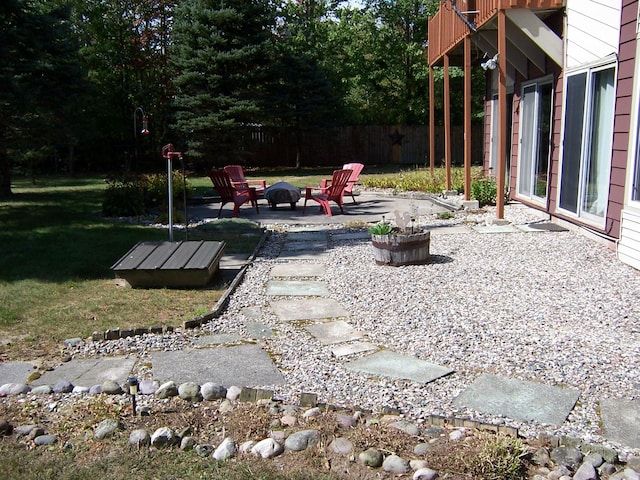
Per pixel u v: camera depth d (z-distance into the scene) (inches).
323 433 107.7
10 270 238.2
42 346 159.9
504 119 313.6
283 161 880.9
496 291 202.8
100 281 225.3
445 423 111.5
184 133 741.9
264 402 121.2
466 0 352.2
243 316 185.5
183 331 171.5
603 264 233.0
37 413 119.2
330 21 971.9
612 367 137.3
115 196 402.3
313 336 165.9
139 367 145.4
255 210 433.7
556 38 302.2
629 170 233.1
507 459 94.6
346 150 895.1
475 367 139.8
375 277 227.3
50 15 425.7
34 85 419.8
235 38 729.0
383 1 911.0
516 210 369.7
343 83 940.6
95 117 746.2
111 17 833.5
